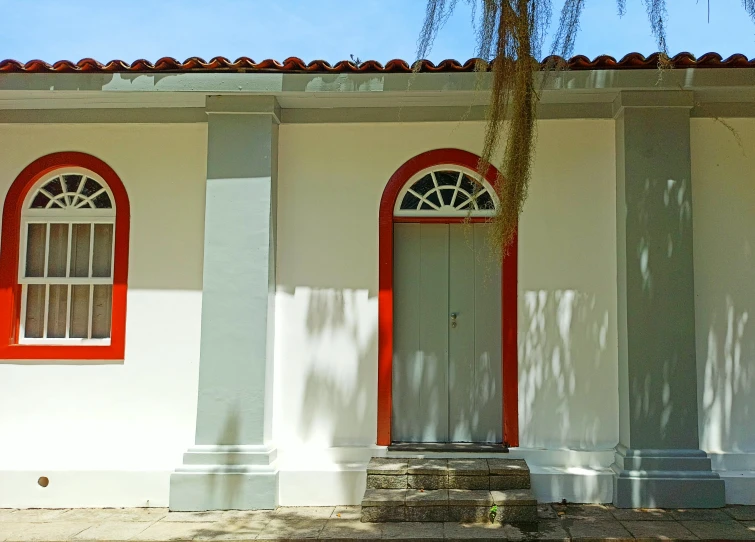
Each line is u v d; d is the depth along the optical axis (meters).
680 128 6.21
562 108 6.51
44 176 6.76
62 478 6.32
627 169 6.19
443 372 6.67
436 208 6.70
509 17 4.84
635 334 6.08
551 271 6.46
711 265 6.35
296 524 5.64
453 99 6.39
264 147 6.39
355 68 6.03
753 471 6.15
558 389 6.39
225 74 6.16
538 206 6.51
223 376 6.21
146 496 6.27
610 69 5.96
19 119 6.70
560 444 6.35
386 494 5.77
